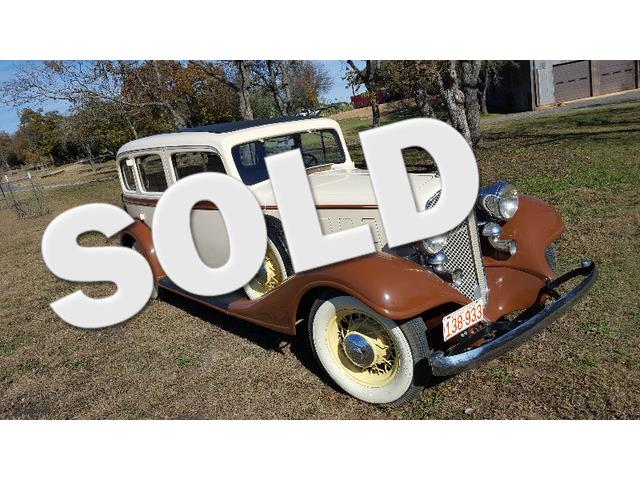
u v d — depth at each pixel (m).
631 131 12.55
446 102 11.37
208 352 4.14
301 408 3.27
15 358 4.50
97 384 3.88
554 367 3.27
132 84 16.16
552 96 26.44
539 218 3.81
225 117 22.12
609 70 26.38
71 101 14.66
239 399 3.43
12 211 15.48
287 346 4.07
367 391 3.19
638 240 5.04
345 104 39.47
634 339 3.43
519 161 10.55
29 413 3.59
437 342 3.38
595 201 6.57
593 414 2.85
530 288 3.56
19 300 6.16
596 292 4.10
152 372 3.94
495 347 2.75
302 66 27.11
